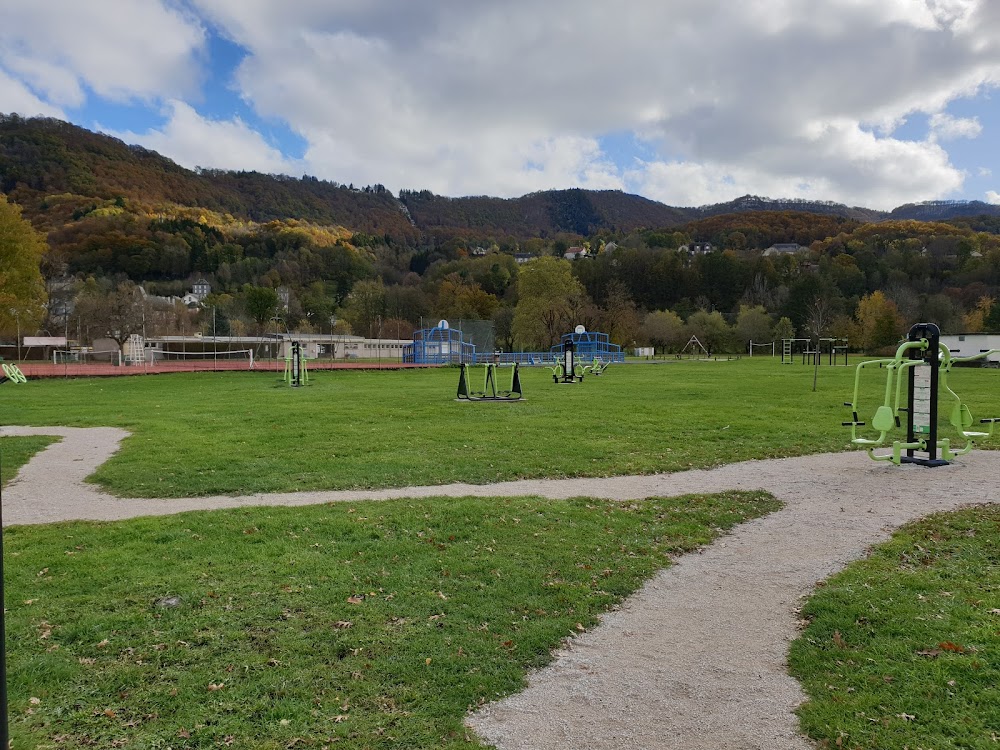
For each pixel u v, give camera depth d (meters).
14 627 5.54
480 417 19.83
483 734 4.18
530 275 84.75
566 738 4.13
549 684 4.79
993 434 15.76
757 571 7.08
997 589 6.28
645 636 5.57
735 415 20.09
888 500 9.71
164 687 4.68
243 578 6.63
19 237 51.88
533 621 5.78
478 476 11.57
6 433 17.27
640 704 4.52
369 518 8.70
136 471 12.02
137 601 6.09
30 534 8.16
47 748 3.98
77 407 23.66
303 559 7.17
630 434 16.25
